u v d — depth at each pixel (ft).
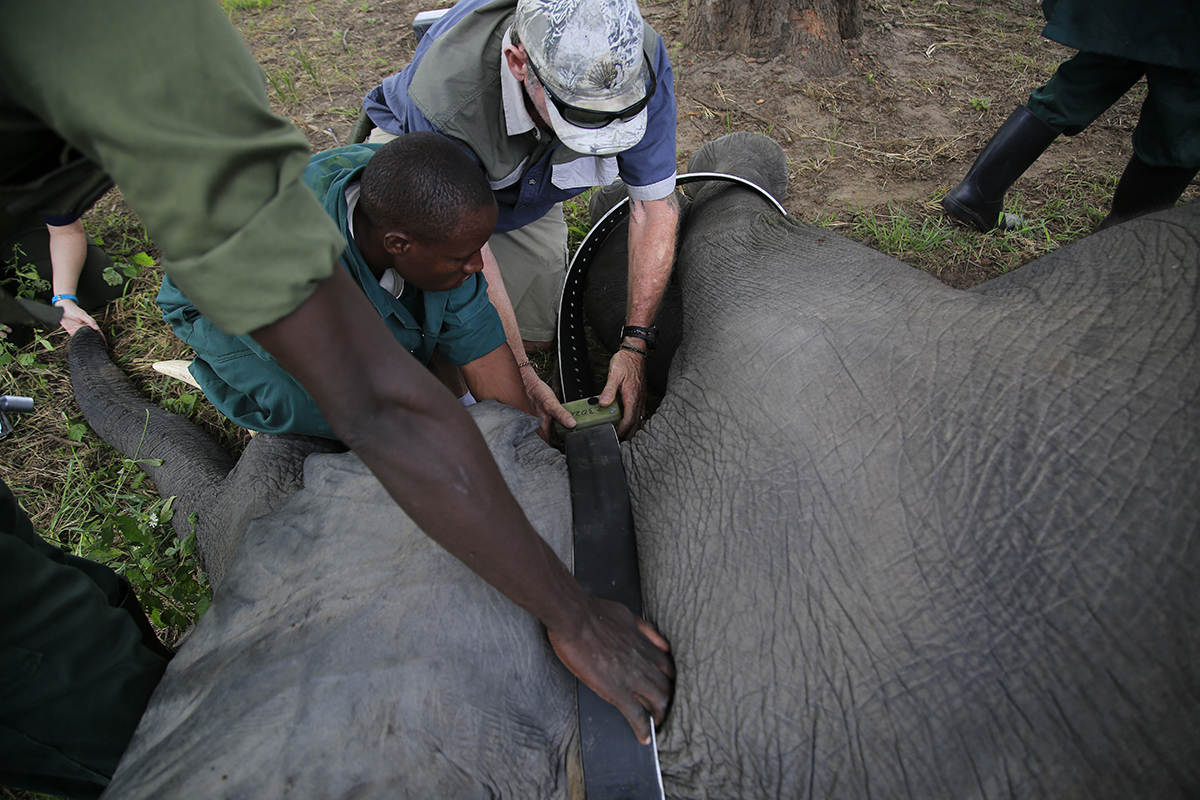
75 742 4.92
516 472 5.91
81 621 4.98
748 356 6.22
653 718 4.72
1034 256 9.70
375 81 13.97
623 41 6.03
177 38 2.78
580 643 4.31
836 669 4.55
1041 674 4.19
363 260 6.33
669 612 5.16
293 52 15.05
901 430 5.10
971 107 12.47
